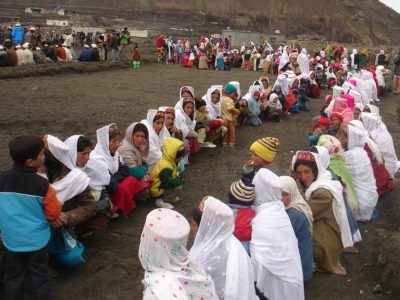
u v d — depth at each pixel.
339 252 5.29
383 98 20.31
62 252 4.70
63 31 52.62
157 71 23.98
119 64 23.64
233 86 11.08
